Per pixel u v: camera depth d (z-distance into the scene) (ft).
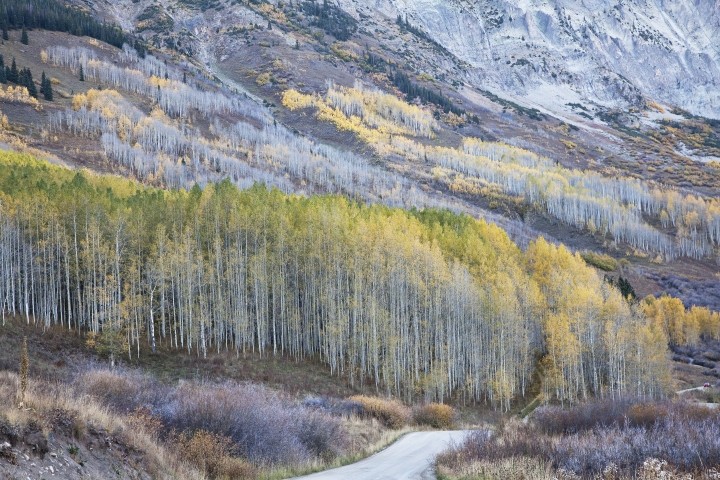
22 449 41.57
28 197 216.33
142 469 53.36
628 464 60.59
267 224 242.99
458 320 238.68
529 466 62.85
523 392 243.19
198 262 224.94
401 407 162.91
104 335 185.47
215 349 218.18
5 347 169.99
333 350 219.61
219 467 66.54
